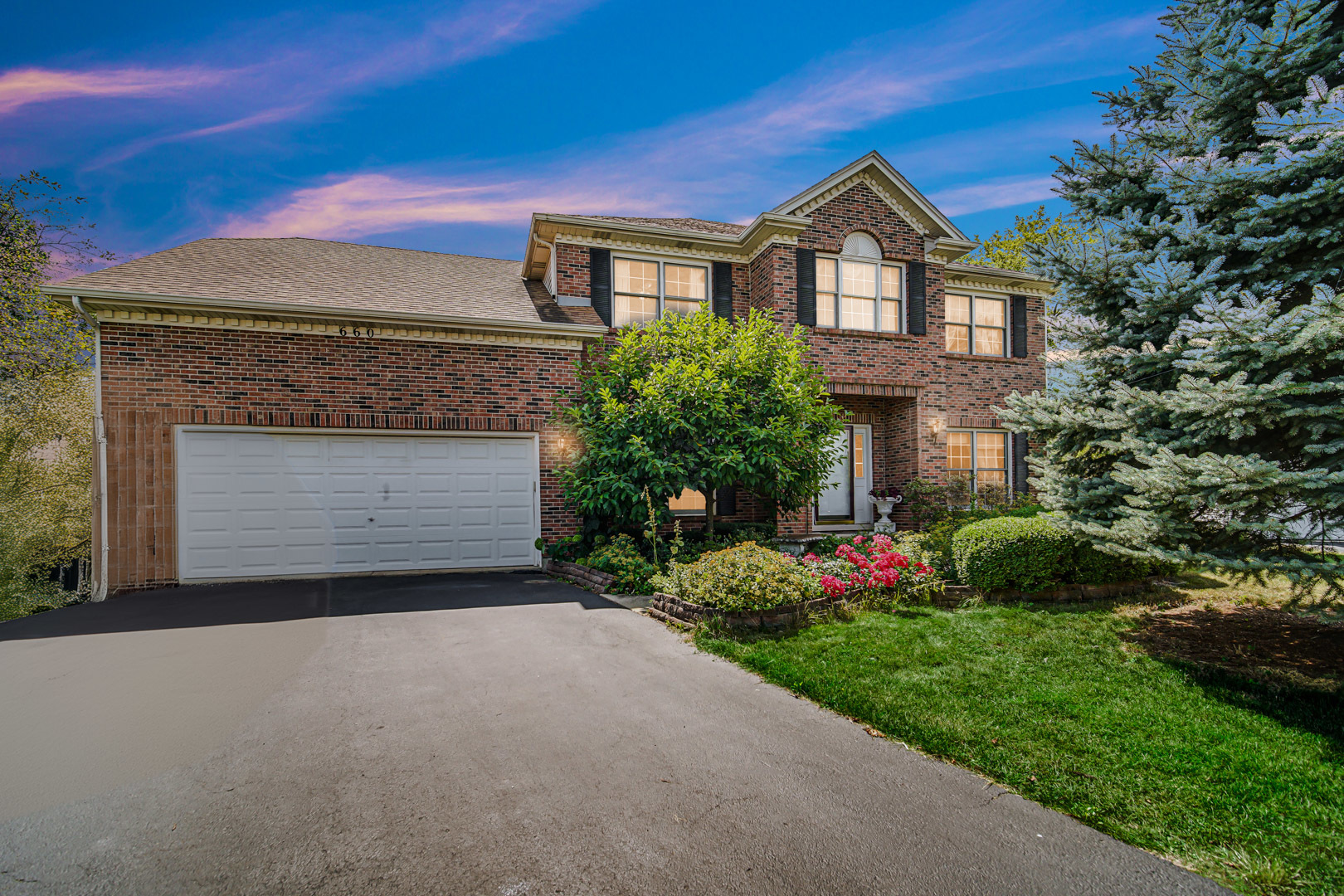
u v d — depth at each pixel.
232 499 8.93
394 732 3.65
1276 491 4.30
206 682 4.52
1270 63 5.03
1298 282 5.24
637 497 8.65
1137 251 5.74
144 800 2.86
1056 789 2.90
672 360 9.20
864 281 13.13
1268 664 4.82
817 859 2.40
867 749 3.43
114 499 8.41
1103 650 5.12
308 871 2.33
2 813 2.74
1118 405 5.42
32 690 4.34
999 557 6.88
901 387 13.06
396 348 9.74
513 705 4.08
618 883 2.26
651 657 5.16
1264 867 2.30
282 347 9.19
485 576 9.55
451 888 2.23
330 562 9.36
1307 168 4.59
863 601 6.63
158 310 8.64
